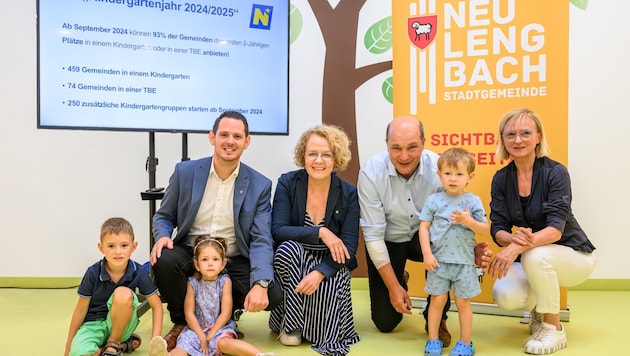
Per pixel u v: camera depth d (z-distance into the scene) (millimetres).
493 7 2516
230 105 2760
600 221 3129
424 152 2330
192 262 2111
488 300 2631
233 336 1989
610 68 3072
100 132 3229
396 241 2338
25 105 3164
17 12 3111
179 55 2658
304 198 2186
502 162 2535
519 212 2168
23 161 3193
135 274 1948
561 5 2422
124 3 2561
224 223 2178
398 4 2689
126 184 3268
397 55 2709
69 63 2492
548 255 2018
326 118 3307
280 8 2838
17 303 2867
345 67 3285
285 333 2127
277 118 2861
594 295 3008
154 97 2627
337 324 2072
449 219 1957
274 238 2178
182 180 2146
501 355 2010
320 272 2043
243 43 2771
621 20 3047
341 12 3273
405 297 2137
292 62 3297
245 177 2176
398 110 2721
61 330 2375
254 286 1973
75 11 2490
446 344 2117
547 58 2449
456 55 2590
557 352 2027
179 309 2078
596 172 3117
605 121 3094
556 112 2449
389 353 2037
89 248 3262
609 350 2051
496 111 2533
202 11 2689
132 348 2049
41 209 3221
